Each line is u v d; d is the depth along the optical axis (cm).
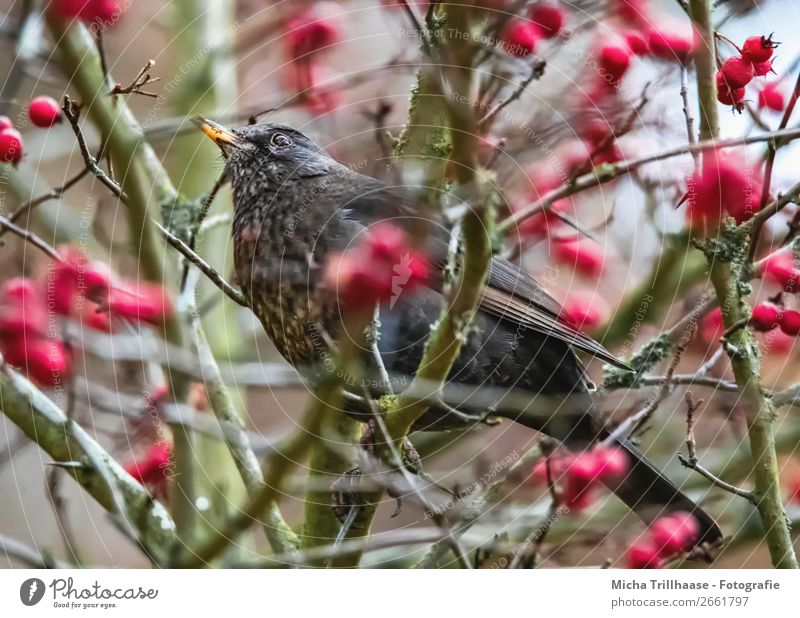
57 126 1080
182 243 828
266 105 1078
